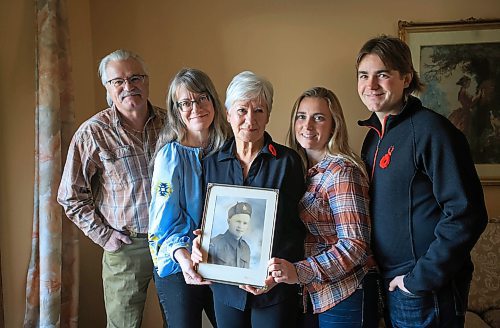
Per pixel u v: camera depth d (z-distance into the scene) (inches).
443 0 94.3
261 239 59.9
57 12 88.7
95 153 80.7
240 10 100.2
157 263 66.5
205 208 62.4
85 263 104.1
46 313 85.0
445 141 56.7
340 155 64.2
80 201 81.7
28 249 88.7
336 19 97.6
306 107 65.4
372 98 62.7
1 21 82.9
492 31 92.2
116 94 79.0
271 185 62.2
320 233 63.7
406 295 60.7
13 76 85.1
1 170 83.7
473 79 93.7
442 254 55.7
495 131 94.0
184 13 101.7
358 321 62.9
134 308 85.1
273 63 100.1
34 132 89.2
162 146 69.4
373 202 62.9
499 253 88.6
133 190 80.8
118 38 103.9
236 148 65.4
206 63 102.0
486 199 96.0
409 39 94.6
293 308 63.9
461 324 60.5
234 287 62.5
